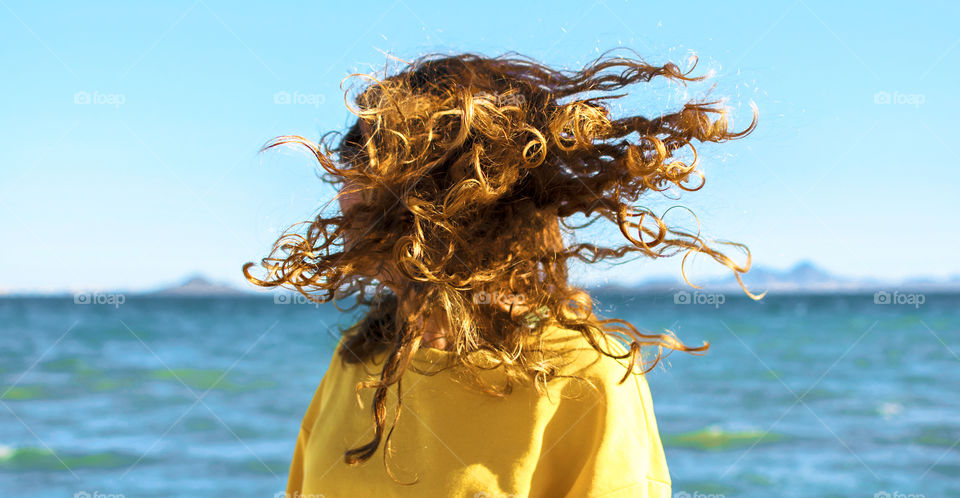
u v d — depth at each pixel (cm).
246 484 933
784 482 944
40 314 3969
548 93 128
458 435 113
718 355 2048
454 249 116
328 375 146
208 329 2898
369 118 122
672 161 123
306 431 148
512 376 109
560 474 111
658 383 1617
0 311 4244
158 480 952
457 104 121
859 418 1330
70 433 1230
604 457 108
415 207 115
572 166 123
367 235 124
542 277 118
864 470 992
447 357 117
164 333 2778
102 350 2317
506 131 119
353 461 115
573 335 114
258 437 1186
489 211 119
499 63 132
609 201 124
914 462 1032
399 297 128
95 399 1530
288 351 2200
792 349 2236
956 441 1150
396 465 116
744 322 3083
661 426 1247
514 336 112
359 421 127
